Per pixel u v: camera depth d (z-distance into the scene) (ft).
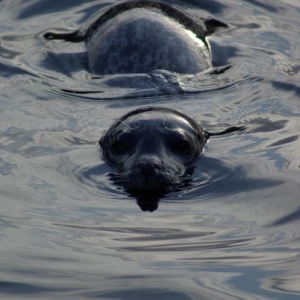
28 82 107.65
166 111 91.71
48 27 123.24
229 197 79.36
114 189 81.05
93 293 62.49
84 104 102.37
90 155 88.12
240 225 73.97
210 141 91.76
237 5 129.90
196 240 71.20
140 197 79.56
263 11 128.36
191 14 126.41
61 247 69.97
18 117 97.55
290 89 105.60
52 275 65.21
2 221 74.18
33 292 62.54
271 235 71.82
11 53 114.93
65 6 128.67
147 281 64.28
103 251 69.46
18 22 124.47
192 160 86.79
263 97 104.06
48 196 79.30
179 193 80.23
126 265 66.95
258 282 64.23
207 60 114.52
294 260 67.41
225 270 66.18
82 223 74.43
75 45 118.62
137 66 111.65
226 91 106.22
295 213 75.46
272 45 118.52
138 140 86.48
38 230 72.84
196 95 105.19
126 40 113.70
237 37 120.88
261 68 111.96
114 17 120.06
